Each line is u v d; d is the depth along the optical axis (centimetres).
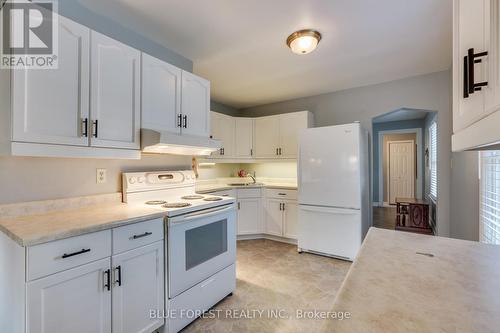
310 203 313
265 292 222
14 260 115
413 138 659
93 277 128
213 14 185
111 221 136
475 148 71
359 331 56
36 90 130
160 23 197
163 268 164
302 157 321
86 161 182
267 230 371
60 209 166
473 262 96
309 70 294
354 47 237
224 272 209
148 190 213
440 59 264
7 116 125
